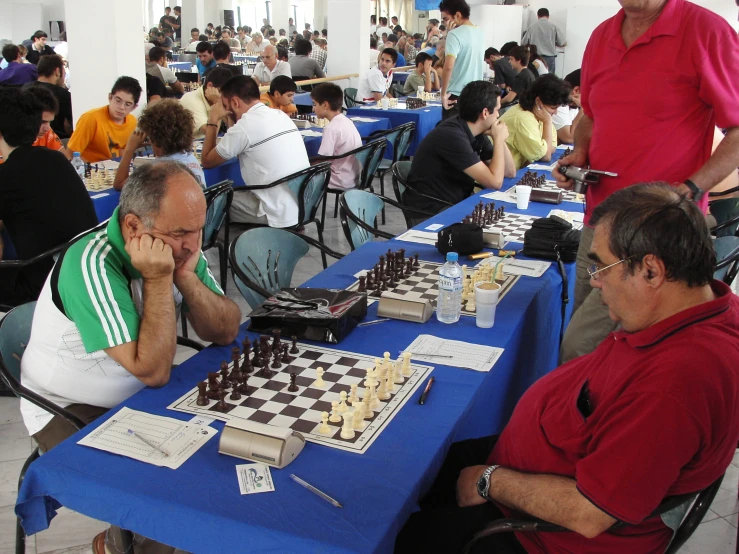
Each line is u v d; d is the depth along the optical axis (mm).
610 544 1320
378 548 1148
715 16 2143
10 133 2793
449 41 7051
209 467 1340
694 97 2219
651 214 1234
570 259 2730
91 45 5414
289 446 1346
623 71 2305
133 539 1540
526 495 1342
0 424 2697
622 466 1175
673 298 1253
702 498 1358
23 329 1927
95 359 1731
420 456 1395
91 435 1436
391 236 3154
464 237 2699
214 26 24906
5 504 2225
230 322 1915
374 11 27531
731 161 2160
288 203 4262
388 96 10016
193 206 1658
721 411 1165
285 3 24562
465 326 2074
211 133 4570
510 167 4398
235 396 1590
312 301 2039
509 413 2227
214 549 1222
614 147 2371
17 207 2842
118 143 4754
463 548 1440
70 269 1645
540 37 13781
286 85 6625
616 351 1354
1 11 16781
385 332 2002
